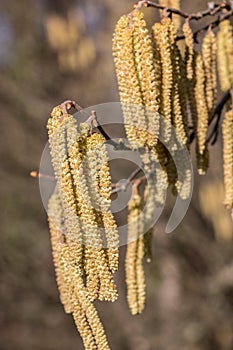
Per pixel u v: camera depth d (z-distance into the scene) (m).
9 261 10.38
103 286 1.98
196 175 7.61
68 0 8.34
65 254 2.22
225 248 8.81
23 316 10.38
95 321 2.15
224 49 2.93
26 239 10.44
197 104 2.66
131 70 2.18
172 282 9.38
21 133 9.72
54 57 9.30
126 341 9.30
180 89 2.48
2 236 10.40
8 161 10.00
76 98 9.12
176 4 2.86
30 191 10.13
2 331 10.20
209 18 5.83
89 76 8.58
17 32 9.70
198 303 8.95
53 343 10.16
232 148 2.76
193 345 8.52
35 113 9.43
